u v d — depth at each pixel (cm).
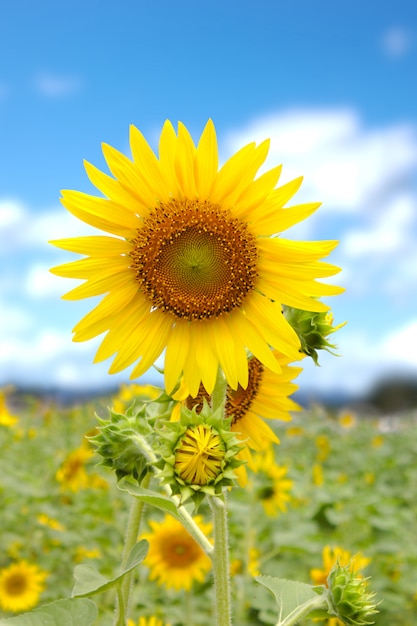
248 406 58
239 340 50
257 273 51
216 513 44
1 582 109
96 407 204
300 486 140
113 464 48
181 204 51
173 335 51
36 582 110
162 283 51
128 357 51
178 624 96
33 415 198
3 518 126
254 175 50
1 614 106
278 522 127
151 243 51
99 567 101
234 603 96
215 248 51
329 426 246
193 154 49
